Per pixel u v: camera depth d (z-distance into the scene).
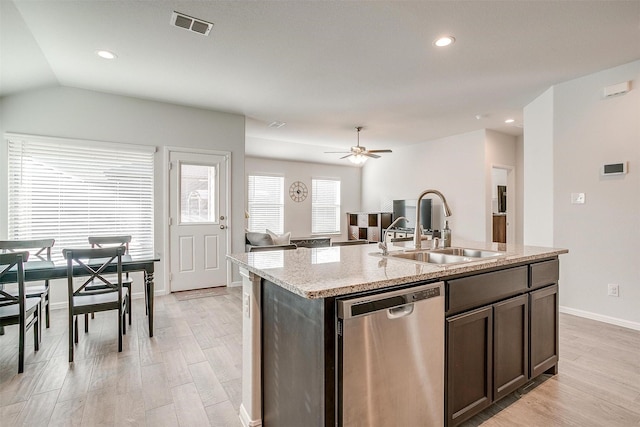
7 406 1.86
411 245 2.55
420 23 2.44
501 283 1.80
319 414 1.21
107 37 2.66
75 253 2.44
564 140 3.54
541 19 2.37
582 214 3.38
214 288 4.64
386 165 8.01
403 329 1.35
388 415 1.32
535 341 2.04
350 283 1.26
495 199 6.88
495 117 5.00
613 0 2.14
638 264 3.02
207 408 1.87
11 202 3.52
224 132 4.74
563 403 1.90
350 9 2.27
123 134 4.05
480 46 2.79
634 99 3.03
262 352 1.68
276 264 1.70
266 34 2.60
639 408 1.85
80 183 3.85
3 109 3.47
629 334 2.91
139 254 4.17
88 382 2.12
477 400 1.68
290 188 8.05
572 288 3.46
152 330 2.90
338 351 1.20
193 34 2.61
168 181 4.35
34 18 2.38
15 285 3.39
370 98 4.15
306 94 4.00
